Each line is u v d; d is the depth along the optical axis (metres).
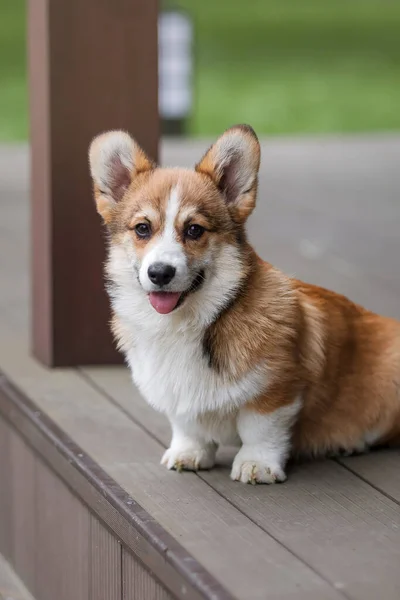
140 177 3.76
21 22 25.86
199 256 3.55
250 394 3.66
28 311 6.75
